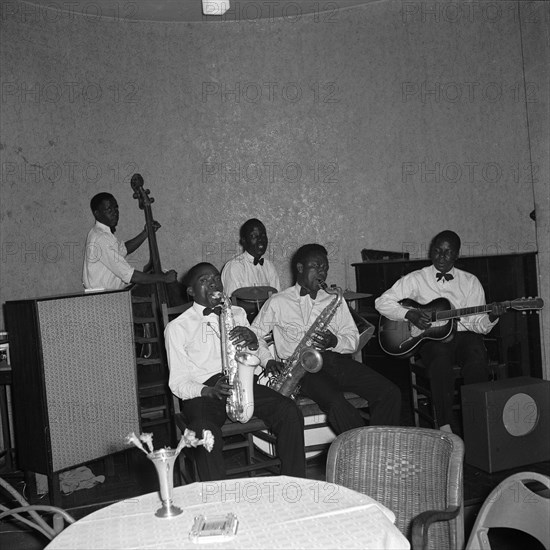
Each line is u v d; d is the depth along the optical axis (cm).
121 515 212
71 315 407
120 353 434
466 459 421
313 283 439
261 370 427
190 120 708
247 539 189
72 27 648
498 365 474
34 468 403
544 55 462
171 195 700
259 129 725
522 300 462
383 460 267
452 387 451
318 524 196
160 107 696
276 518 202
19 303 397
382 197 733
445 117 726
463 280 496
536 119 472
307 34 725
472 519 363
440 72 722
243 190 723
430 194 732
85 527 205
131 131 681
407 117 727
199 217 711
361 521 197
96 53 662
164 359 472
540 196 474
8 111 596
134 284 548
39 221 616
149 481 440
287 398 379
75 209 643
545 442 415
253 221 604
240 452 479
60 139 634
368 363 604
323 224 733
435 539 252
